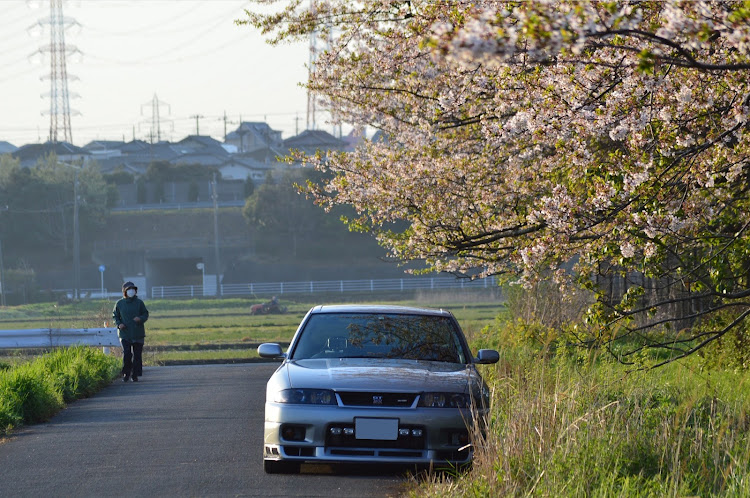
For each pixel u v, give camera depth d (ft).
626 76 92.17
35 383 144.15
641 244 104.01
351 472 94.32
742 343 139.13
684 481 75.46
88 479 92.43
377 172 158.51
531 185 141.38
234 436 118.42
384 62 139.64
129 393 177.58
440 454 87.76
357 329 102.42
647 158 99.09
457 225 154.20
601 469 77.66
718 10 65.92
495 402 106.73
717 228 117.29
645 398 111.96
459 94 132.57
